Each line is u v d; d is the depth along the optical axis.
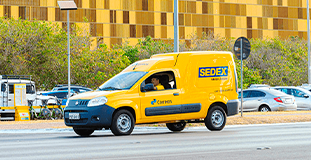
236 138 14.05
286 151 10.57
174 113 16.98
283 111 28.81
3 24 43.91
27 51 43.31
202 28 95.69
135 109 16.17
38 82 44.38
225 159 9.39
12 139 15.36
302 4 104.12
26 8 83.38
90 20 87.81
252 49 59.88
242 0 99.12
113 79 17.25
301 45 63.69
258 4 100.56
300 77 58.50
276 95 29.64
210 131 17.66
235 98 18.45
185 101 17.22
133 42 90.69
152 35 92.12
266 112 27.66
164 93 16.84
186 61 17.52
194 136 15.15
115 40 89.44
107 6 89.06
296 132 16.25
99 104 15.68
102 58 48.16
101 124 15.64
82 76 46.09
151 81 17.11
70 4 33.19
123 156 10.08
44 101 29.23
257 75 51.12
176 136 15.29
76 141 14.03
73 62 45.09
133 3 91.00
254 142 12.73
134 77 16.77
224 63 18.28
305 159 9.30
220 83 18.08
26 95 30.25
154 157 9.84
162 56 18.00
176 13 24.89
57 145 12.80
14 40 42.62
